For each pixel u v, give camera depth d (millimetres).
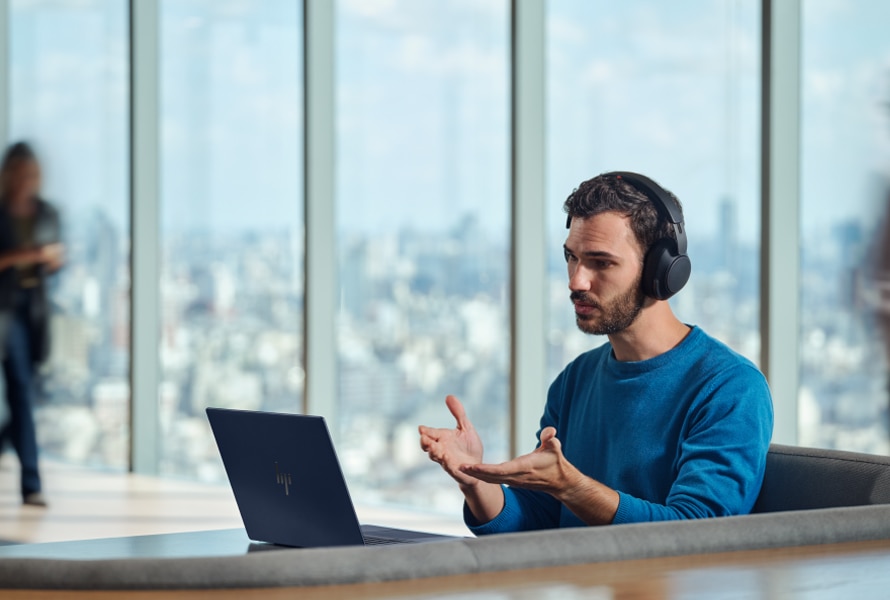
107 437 5727
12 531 4414
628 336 2098
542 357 4219
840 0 3426
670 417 2047
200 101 5465
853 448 3438
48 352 5438
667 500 1892
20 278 5449
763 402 1985
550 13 4172
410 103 4672
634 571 1359
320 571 1275
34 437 5102
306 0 4930
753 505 1945
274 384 5250
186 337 5555
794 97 3514
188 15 5492
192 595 1228
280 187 5188
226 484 5418
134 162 5559
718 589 1270
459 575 1329
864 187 3396
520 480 1746
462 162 4492
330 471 1741
